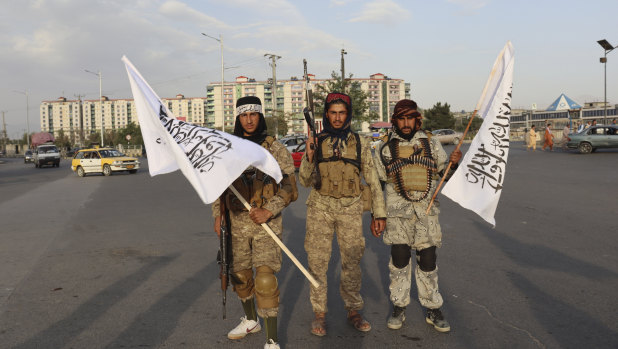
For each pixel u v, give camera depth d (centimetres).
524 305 361
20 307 378
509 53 329
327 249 312
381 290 412
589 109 8906
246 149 260
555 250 526
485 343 298
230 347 299
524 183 1187
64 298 400
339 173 302
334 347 296
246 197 285
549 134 2686
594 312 342
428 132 329
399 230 315
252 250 291
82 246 612
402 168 313
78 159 2269
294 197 294
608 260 478
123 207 1002
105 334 321
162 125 270
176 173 2042
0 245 626
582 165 1636
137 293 412
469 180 324
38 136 5997
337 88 3950
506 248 543
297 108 14650
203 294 408
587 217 711
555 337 303
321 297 312
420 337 309
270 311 276
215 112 15062
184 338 314
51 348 300
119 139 11862
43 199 1206
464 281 424
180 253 564
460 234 628
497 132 327
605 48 2897
